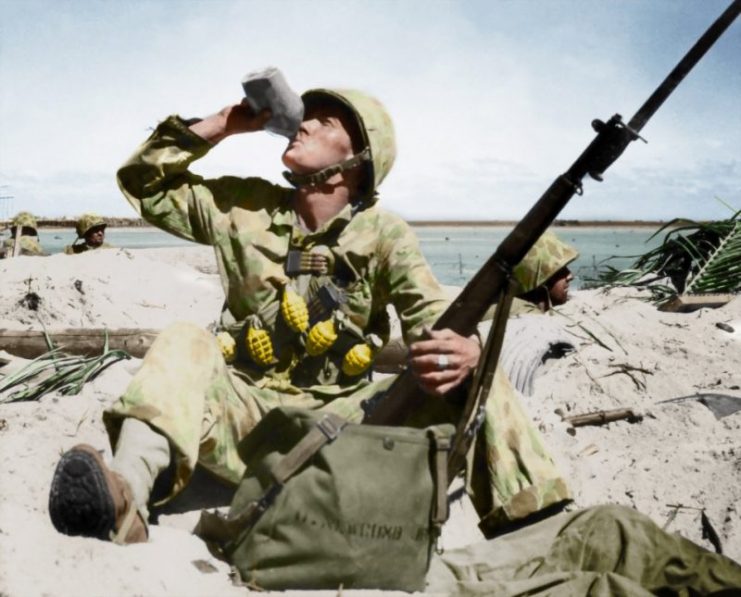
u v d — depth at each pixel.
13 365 5.05
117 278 7.63
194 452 2.85
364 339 3.34
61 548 2.53
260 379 3.35
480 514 3.11
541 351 5.09
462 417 2.90
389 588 2.70
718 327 5.97
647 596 2.61
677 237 8.00
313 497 2.65
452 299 3.26
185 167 3.39
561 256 5.18
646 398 4.86
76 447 2.58
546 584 2.70
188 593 2.54
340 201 3.36
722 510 3.74
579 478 4.07
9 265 7.73
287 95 3.25
